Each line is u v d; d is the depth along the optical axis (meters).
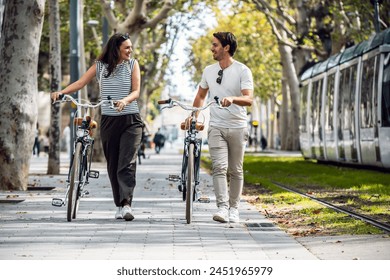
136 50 50.22
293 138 82.31
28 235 14.59
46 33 60.56
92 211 19.00
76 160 16.66
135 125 16.77
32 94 25.55
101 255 12.38
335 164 46.56
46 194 24.16
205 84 16.72
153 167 49.28
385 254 12.33
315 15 58.62
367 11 49.84
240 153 16.55
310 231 15.15
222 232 15.11
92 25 56.59
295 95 79.50
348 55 39.78
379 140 33.69
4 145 25.30
